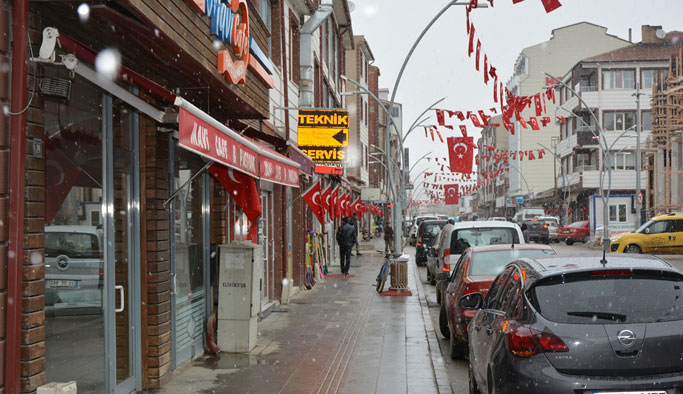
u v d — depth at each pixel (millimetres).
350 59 43656
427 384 7730
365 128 47156
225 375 8125
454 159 21719
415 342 10375
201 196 9695
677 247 29234
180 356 8398
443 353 9898
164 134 7633
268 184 14445
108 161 6320
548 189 71562
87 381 5891
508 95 19016
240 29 8883
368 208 42594
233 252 9539
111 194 6383
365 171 46438
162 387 7418
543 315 4715
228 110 10172
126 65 6828
